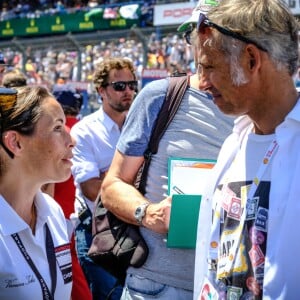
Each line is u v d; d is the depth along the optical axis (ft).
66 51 49.96
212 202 6.30
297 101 5.60
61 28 58.18
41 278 6.36
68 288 6.88
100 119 13.26
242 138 6.16
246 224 5.60
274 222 5.33
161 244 7.81
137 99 8.07
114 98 13.20
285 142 5.38
